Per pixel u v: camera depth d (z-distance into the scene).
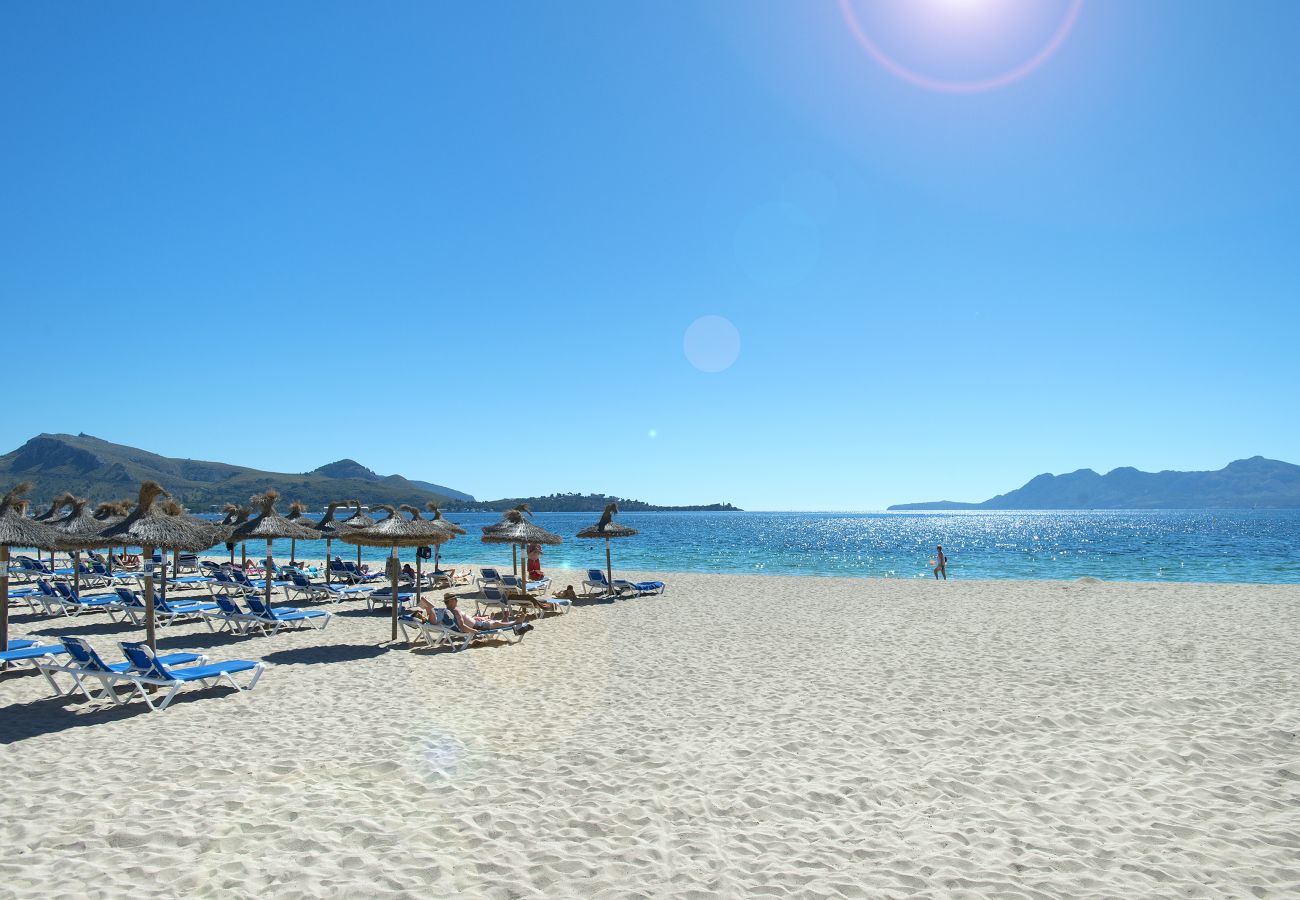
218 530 11.69
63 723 6.85
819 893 3.71
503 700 7.81
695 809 4.82
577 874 3.92
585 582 18.09
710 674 9.11
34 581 20.58
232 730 6.64
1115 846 4.23
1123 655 9.81
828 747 6.16
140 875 3.82
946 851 4.19
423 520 12.33
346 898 3.62
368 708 7.45
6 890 3.64
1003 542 61.34
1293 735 6.18
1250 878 3.82
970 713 7.13
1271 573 29.81
